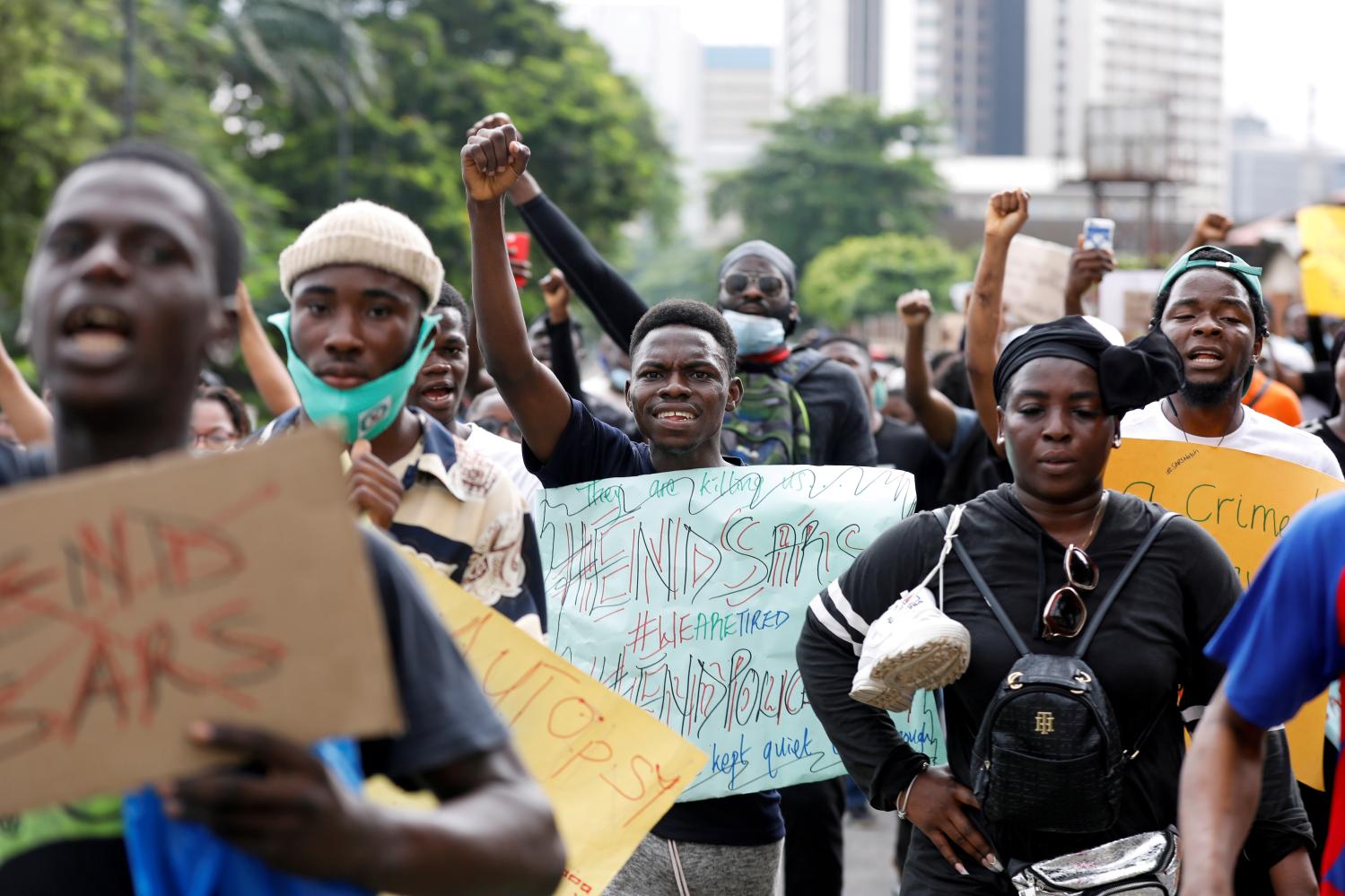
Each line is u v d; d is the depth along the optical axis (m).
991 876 3.36
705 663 4.11
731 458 4.72
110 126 25.20
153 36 31.19
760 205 85.75
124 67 27.78
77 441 1.75
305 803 1.48
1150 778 3.27
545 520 4.22
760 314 6.14
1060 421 3.34
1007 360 3.49
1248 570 4.26
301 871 1.50
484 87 44.38
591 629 4.14
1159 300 4.81
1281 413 6.33
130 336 1.68
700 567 4.15
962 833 3.34
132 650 1.54
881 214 84.88
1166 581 3.32
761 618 4.14
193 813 1.48
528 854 1.71
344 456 3.04
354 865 1.52
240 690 1.54
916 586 3.48
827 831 4.96
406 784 1.87
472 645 2.94
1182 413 4.70
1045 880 3.20
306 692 1.55
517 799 1.75
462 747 1.77
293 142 40.91
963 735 3.45
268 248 31.91
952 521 3.48
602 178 45.16
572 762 3.04
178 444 1.76
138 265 1.70
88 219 1.69
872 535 4.18
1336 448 5.43
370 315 2.90
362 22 44.59
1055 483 3.35
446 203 40.75
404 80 44.03
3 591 1.53
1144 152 28.58
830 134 86.75
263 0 38.88
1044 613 3.28
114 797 1.72
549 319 6.11
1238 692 2.46
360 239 2.87
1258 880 3.47
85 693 1.53
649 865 4.03
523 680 3.00
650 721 3.04
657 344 4.25
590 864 3.02
